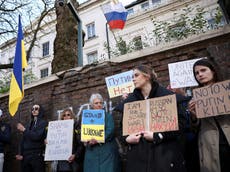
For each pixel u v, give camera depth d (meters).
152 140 2.22
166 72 3.85
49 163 4.59
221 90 2.15
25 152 4.20
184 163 2.22
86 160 3.17
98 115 3.26
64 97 4.96
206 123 2.26
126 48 6.59
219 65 3.35
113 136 3.28
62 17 6.24
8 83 10.13
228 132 2.09
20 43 5.01
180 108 2.43
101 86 4.46
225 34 3.44
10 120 6.14
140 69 2.62
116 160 3.15
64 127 3.80
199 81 2.41
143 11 17.72
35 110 4.54
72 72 4.95
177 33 5.15
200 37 3.61
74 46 5.99
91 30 22.91
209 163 2.11
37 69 24.38
